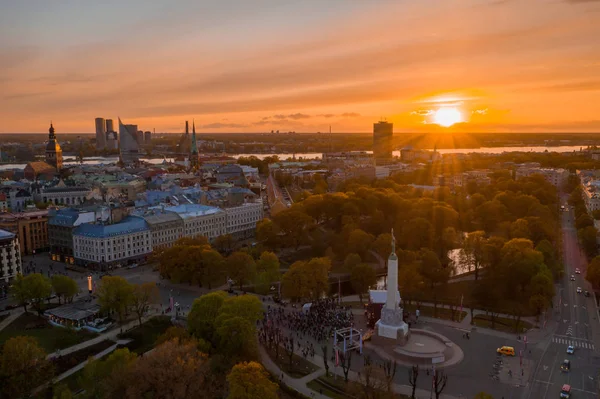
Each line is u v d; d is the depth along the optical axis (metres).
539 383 199.62
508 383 199.50
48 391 194.88
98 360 197.88
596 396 189.62
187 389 174.88
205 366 183.88
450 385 198.25
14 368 188.62
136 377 172.00
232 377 169.12
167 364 177.25
